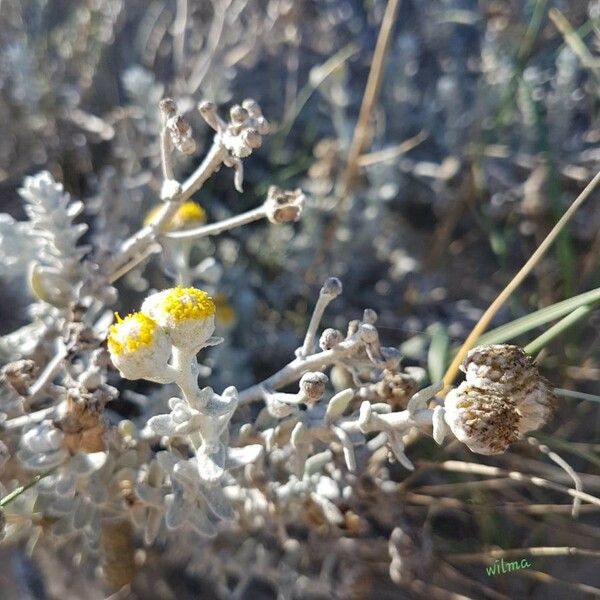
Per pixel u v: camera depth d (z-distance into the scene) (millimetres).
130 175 137
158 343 68
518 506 104
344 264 140
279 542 110
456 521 114
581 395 99
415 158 155
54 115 147
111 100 155
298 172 151
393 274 141
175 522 80
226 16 160
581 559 110
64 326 94
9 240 104
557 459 95
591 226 140
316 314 83
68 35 155
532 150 146
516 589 110
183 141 79
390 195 140
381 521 109
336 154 145
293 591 108
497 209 145
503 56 152
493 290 140
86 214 141
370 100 130
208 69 151
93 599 114
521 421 73
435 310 139
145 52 158
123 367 68
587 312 97
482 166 143
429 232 151
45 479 91
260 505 99
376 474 103
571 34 130
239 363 122
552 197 124
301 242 139
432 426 76
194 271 109
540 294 133
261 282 138
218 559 109
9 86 147
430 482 113
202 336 69
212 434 75
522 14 154
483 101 148
